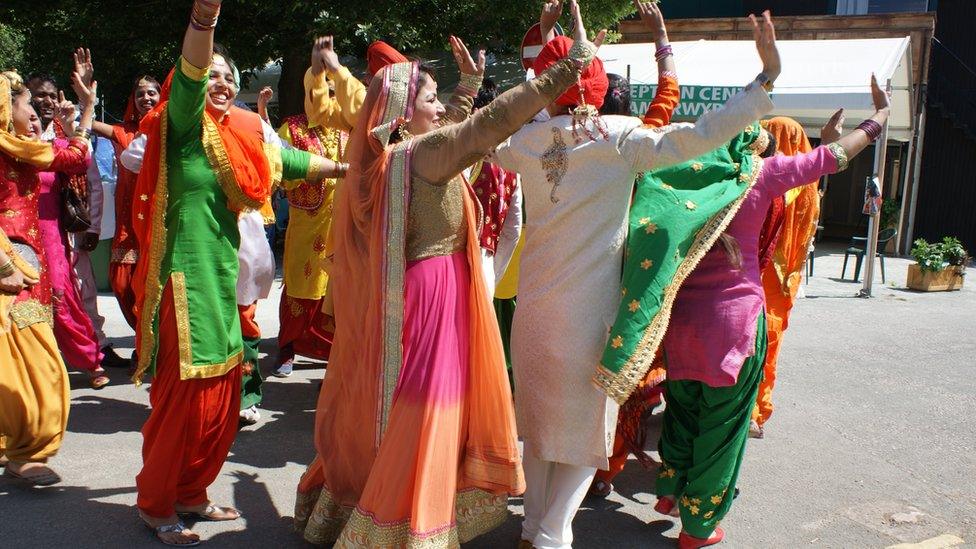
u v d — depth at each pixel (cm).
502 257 416
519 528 367
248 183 330
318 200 542
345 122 466
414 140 293
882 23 1464
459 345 295
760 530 373
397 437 286
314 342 570
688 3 1800
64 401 387
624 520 380
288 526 354
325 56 428
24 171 396
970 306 985
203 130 320
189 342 320
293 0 972
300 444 452
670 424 352
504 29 1097
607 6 1133
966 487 429
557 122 313
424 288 292
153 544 332
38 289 391
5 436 383
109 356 586
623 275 315
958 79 1559
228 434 344
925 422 532
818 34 1479
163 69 1211
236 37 1051
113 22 1031
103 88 1166
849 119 1116
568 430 315
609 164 308
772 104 276
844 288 1098
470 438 307
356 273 306
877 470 448
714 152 329
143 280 327
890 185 1670
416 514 280
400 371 288
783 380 622
